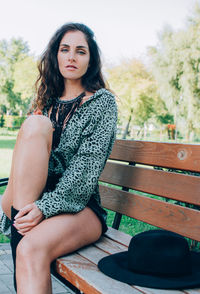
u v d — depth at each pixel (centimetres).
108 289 133
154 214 209
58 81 229
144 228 413
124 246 188
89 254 175
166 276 143
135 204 225
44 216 171
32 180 172
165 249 146
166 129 3225
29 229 168
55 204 173
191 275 145
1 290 252
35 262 155
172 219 197
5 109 4038
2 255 318
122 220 452
